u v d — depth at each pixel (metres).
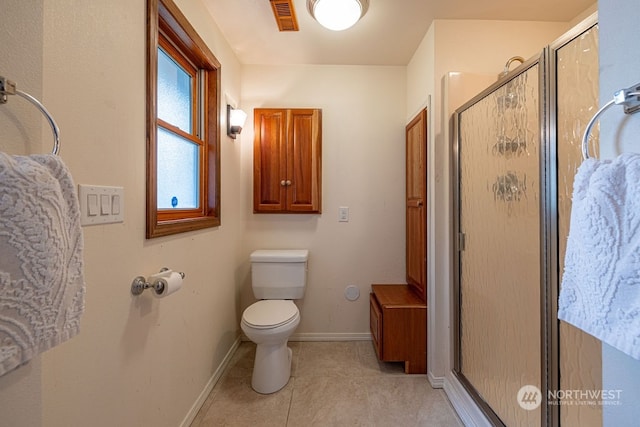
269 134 2.22
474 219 1.51
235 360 2.00
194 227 1.41
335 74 2.29
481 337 1.44
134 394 0.99
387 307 1.82
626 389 0.56
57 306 0.51
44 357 0.68
